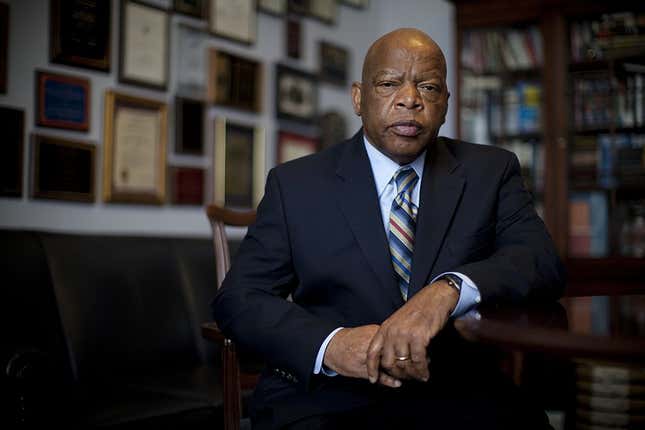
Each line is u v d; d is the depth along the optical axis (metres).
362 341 1.28
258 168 3.92
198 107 3.58
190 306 3.01
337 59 4.51
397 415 1.38
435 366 1.47
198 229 3.61
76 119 3.06
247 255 1.55
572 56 3.94
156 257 2.97
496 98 4.13
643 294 1.73
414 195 1.56
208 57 3.66
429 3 4.80
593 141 3.87
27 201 2.89
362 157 1.57
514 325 1.06
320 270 1.50
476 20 4.13
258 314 1.41
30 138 2.90
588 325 1.07
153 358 2.81
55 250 2.66
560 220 3.90
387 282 1.46
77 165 3.05
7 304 2.47
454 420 1.36
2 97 2.81
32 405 1.93
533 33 4.04
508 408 1.40
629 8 3.79
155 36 3.38
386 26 4.99
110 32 3.18
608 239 3.81
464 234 1.53
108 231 3.19
